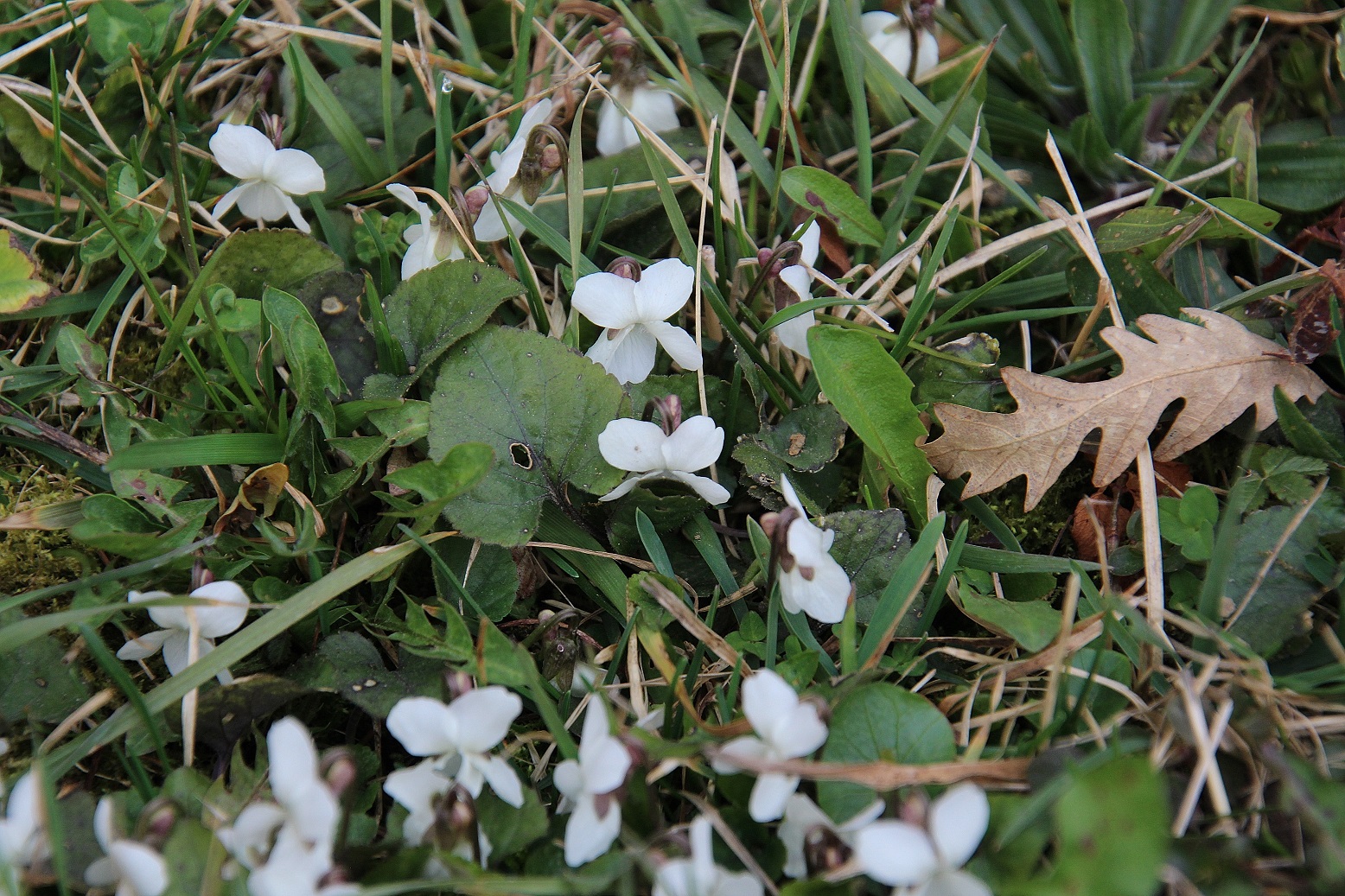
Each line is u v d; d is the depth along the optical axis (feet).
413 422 1.71
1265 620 1.69
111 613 1.67
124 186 1.81
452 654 1.65
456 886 1.56
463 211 1.78
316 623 1.69
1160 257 1.81
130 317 1.81
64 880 1.55
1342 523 1.71
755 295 1.79
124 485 1.70
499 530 1.70
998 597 1.72
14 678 1.66
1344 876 1.57
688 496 1.71
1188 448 1.75
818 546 1.63
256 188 1.79
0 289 1.77
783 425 1.76
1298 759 1.60
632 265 1.73
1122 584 1.74
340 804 1.57
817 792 1.60
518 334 1.73
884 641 1.66
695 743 1.59
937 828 1.52
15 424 1.73
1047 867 1.59
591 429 1.72
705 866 1.54
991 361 1.77
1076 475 1.79
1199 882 1.58
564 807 1.63
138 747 1.64
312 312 1.77
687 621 1.66
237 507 1.72
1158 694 1.67
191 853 1.57
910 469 1.73
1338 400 1.78
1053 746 1.63
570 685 1.70
